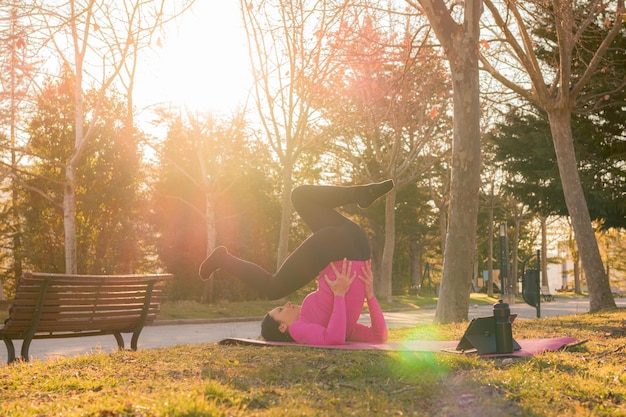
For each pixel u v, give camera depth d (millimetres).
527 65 18500
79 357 6898
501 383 5133
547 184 27047
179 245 38219
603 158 26016
